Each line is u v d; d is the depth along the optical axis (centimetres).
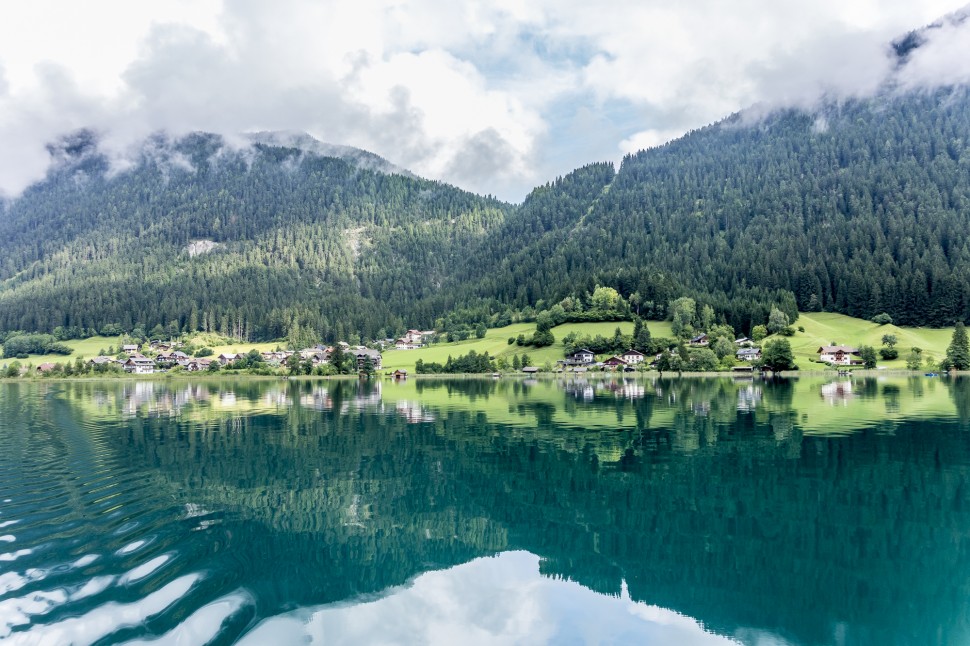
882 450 4175
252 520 2494
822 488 3198
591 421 5819
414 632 1606
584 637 1627
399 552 2216
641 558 2228
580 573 2081
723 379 13125
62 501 2695
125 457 3912
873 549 2320
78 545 2083
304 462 3834
